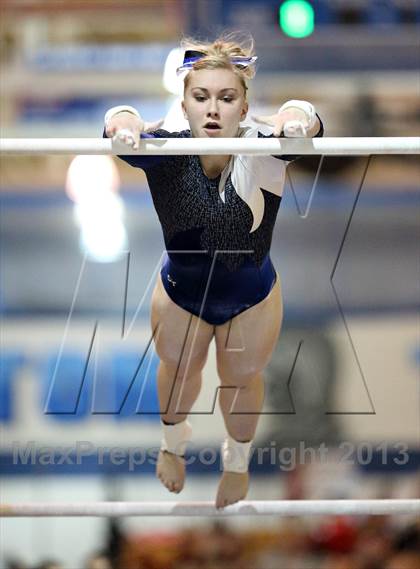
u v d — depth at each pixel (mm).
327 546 21000
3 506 11719
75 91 25922
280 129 10148
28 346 21297
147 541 21031
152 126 10562
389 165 23688
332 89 24875
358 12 25609
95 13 27016
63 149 10430
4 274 22719
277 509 11695
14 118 25750
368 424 20438
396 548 20641
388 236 22969
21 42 26547
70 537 21125
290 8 24797
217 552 20953
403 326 21453
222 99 10438
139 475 20312
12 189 24562
